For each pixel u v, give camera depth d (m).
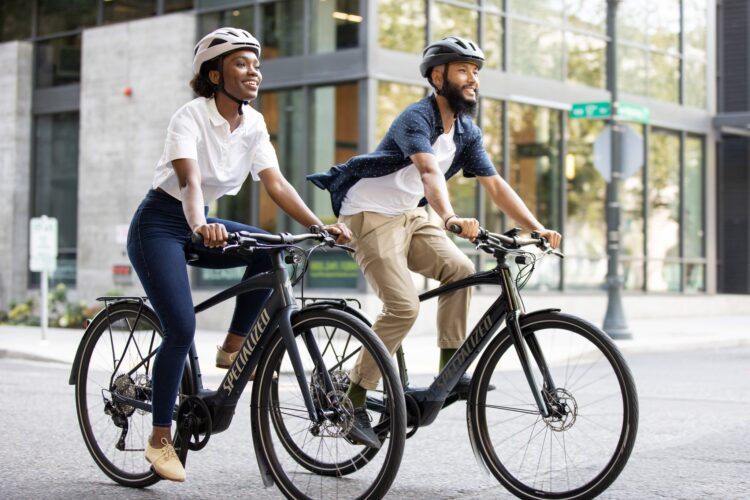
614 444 4.27
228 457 5.44
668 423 6.68
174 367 4.33
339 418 4.09
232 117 4.36
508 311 4.29
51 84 18.97
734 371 10.55
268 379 4.25
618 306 14.10
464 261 4.64
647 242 19.73
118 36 17.58
